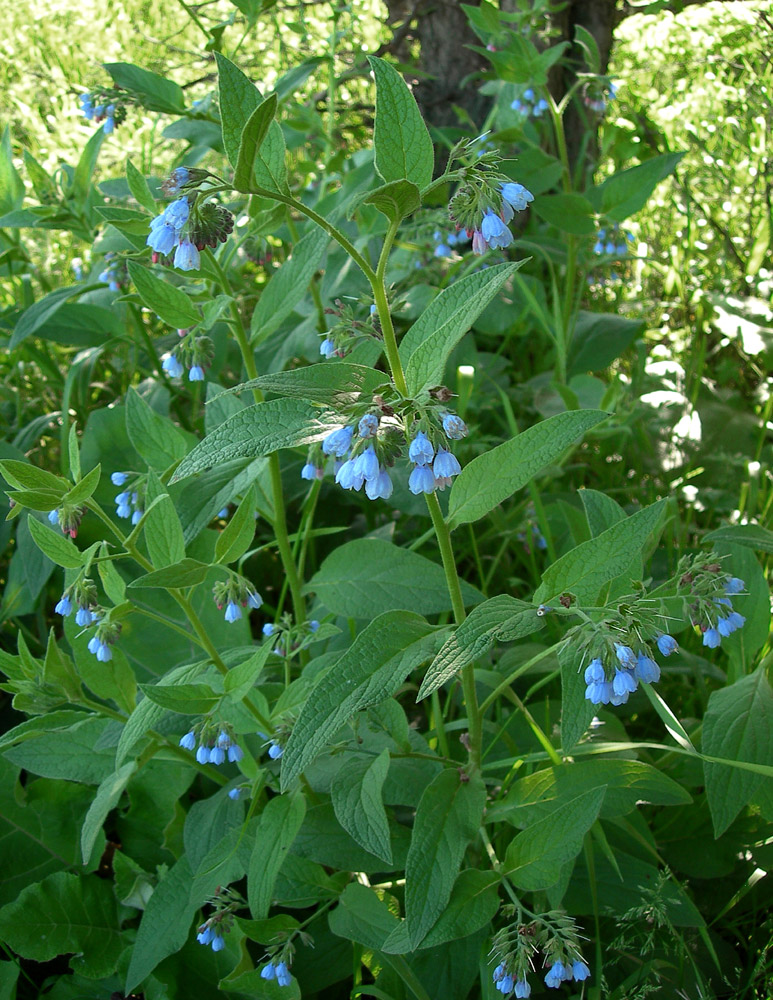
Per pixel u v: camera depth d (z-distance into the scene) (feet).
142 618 2.77
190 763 2.40
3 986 2.24
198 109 3.34
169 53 5.68
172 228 1.71
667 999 2.16
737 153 4.99
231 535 2.06
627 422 3.51
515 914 2.08
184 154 3.51
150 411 2.34
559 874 1.85
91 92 3.04
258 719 2.17
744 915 2.36
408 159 1.74
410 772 2.24
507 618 1.71
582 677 1.93
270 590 3.33
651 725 2.74
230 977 2.17
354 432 1.61
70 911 2.39
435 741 2.54
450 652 1.65
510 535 3.12
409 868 1.90
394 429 1.58
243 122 1.69
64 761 2.42
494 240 1.69
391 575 2.38
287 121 3.88
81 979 2.37
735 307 4.15
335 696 1.71
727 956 2.27
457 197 1.71
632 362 4.41
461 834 1.95
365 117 5.04
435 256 3.73
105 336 3.66
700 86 5.11
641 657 1.72
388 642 1.77
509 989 1.81
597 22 4.66
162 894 2.24
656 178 3.48
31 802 2.58
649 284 4.89
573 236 3.76
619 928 2.28
